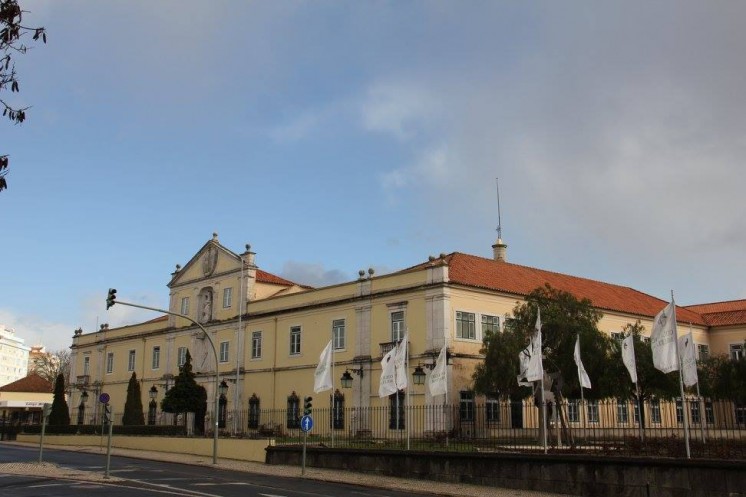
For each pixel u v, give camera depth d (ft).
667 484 62.28
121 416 206.69
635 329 120.57
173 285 204.64
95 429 176.76
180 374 165.58
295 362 159.63
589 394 112.06
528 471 72.90
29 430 200.03
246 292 177.37
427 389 128.36
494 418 130.11
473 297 136.26
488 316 138.10
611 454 72.43
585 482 68.03
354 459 92.94
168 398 163.63
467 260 149.59
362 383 141.90
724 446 72.95
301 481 83.97
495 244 173.58
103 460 119.03
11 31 29.89
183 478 85.05
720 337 186.19
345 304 149.89
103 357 232.12
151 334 210.59
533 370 81.05
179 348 198.59
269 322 169.17
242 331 175.73
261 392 166.71
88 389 233.96
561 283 165.48
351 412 142.51
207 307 191.62
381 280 143.74
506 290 141.08
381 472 88.69
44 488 71.72
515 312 115.96
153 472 93.66
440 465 81.61
